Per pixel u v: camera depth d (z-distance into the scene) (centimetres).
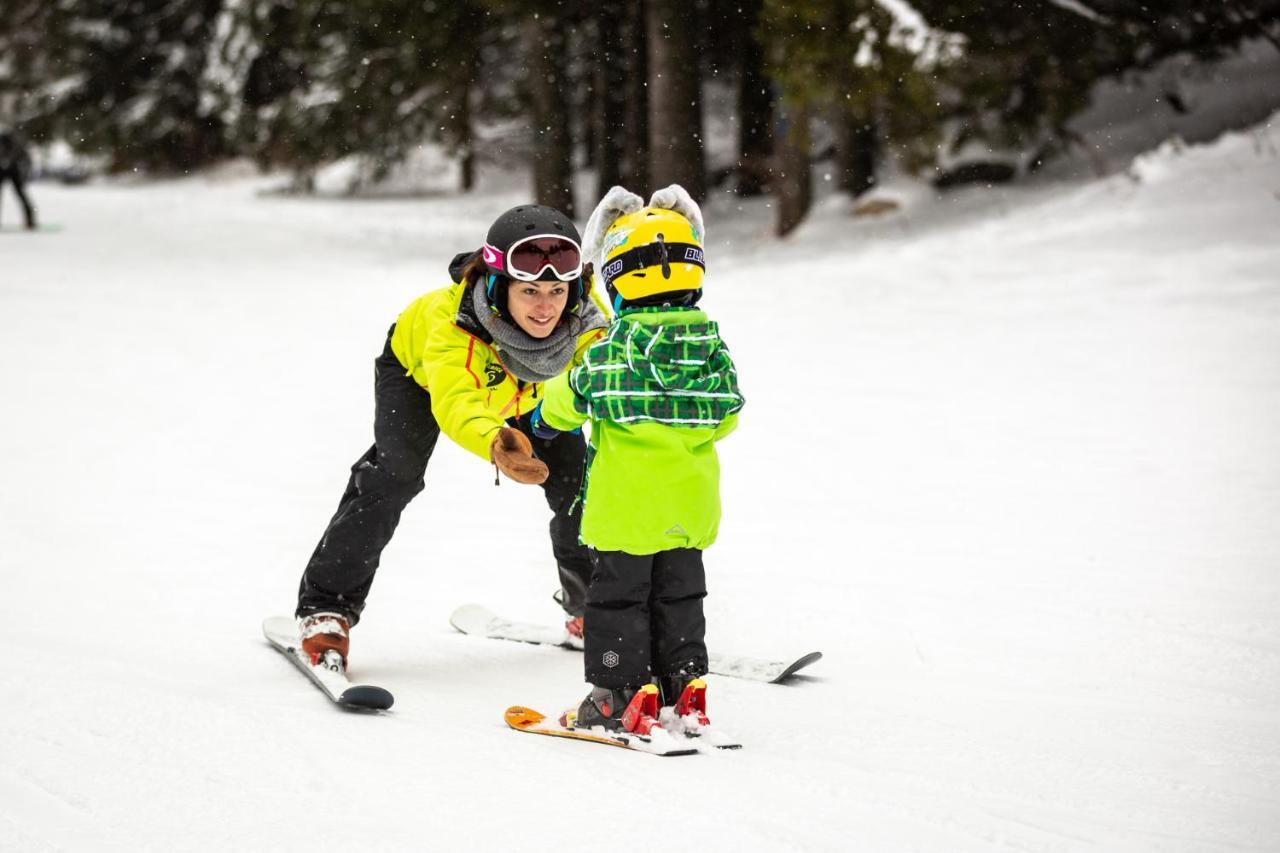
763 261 1836
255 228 2391
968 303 1272
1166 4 1839
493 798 272
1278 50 2108
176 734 313
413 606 472
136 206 2898
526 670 394
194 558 533
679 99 1980
